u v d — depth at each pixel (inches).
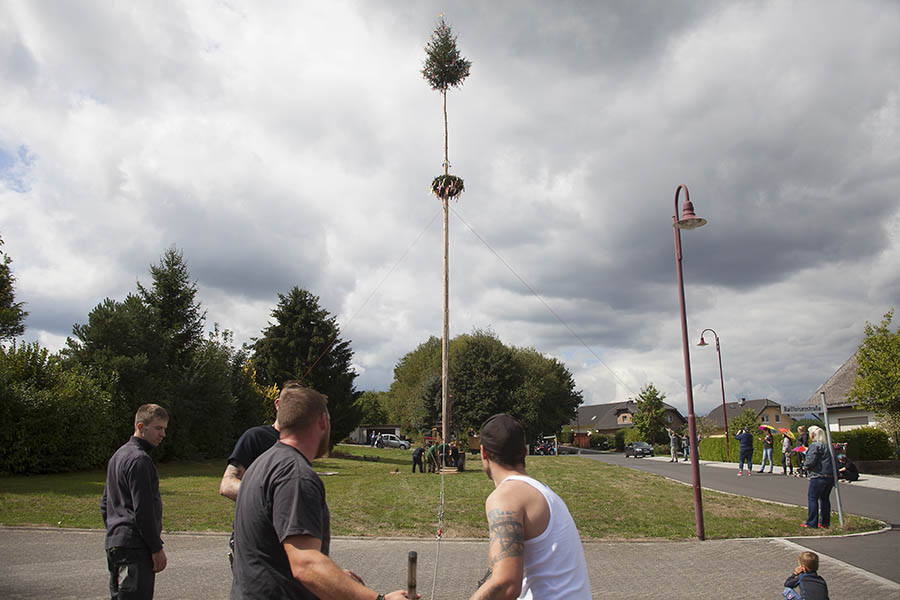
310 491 105.0
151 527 165.9
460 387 2501.2
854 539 442.6
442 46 1210.0
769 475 927.0
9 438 799.7
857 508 579.8
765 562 376.5
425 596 300.0
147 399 1070.4
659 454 2123.5
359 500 619.8
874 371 1038.4
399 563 374.0
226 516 524.7
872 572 341.7
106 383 997.8
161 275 1378.0
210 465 1157.1
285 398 119.0
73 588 291.6
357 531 475.8
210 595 290.7
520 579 100.8
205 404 1288.1
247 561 105.2
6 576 312.8
